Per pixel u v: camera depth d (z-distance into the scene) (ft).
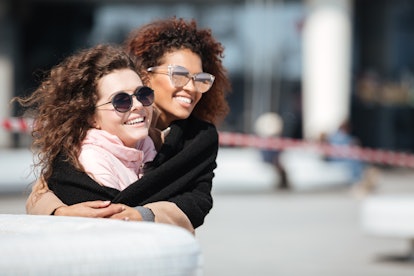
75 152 14.19
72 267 9.48
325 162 102.22
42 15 139.44
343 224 63.00
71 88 14.34
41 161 14.42
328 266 43.68
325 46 125.90
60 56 16.26
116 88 14.25
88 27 138.72
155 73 15.98
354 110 143.54
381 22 143.23
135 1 135.54
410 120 144.25
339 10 125.59
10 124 46.78
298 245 51.55
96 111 14.35
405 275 41.14
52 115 14.32
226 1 133.59
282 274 40.86
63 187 14.08
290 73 134.72
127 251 9.80
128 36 16.84
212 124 15.62
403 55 144.05
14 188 86.07
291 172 100.17
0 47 139.33
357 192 90.63
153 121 15.98
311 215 69.15
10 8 137.69
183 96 15.85
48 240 9.81
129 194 14.11
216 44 16.69
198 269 10.37
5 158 104.06
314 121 127.03
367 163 96.94
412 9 143.33
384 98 143.74
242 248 50.03
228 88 17.02
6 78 139.23
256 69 134.82
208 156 15.17
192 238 10.61
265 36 134.21
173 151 15.03
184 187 14.70
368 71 143.84
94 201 13.79
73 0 136.77
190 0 133.69
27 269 9.32
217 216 67.56
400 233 45.78
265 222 63.82
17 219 12.44
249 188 94.63
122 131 14.26
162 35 16.22
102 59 14.40
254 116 134.82
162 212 13.79
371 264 44.55
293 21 133.59
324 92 126.62
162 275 9.96
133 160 14.51
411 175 121.70
